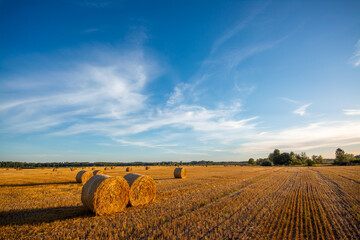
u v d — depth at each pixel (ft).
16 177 101.04
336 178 91.09
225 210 35.01
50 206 38.01
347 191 55.47
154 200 43.27
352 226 27.73
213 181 77.71
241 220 29.78
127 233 24.75
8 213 32.91
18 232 24.90
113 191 35.09
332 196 48.08
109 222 29.07
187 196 47.14
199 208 36.37
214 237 23.49
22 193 51.65
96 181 34.47
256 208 36.40
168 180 83.20
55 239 22.76
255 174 115.14
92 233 24.40
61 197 46.19
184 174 97.04
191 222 28.73
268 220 29.84
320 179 86.53
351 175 107.24
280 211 34.65
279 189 57.93
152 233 24.71
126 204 37.29
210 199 43.60
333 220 29.99
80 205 39.06
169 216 31.58
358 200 43.78
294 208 36.55
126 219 30.68
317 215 32.42
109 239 22.76
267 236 23.82
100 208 32.94
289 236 23.73
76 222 28.78
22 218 30.32
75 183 75.56
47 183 75.36
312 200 43.45
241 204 39.11
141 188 40.37
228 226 27.30
